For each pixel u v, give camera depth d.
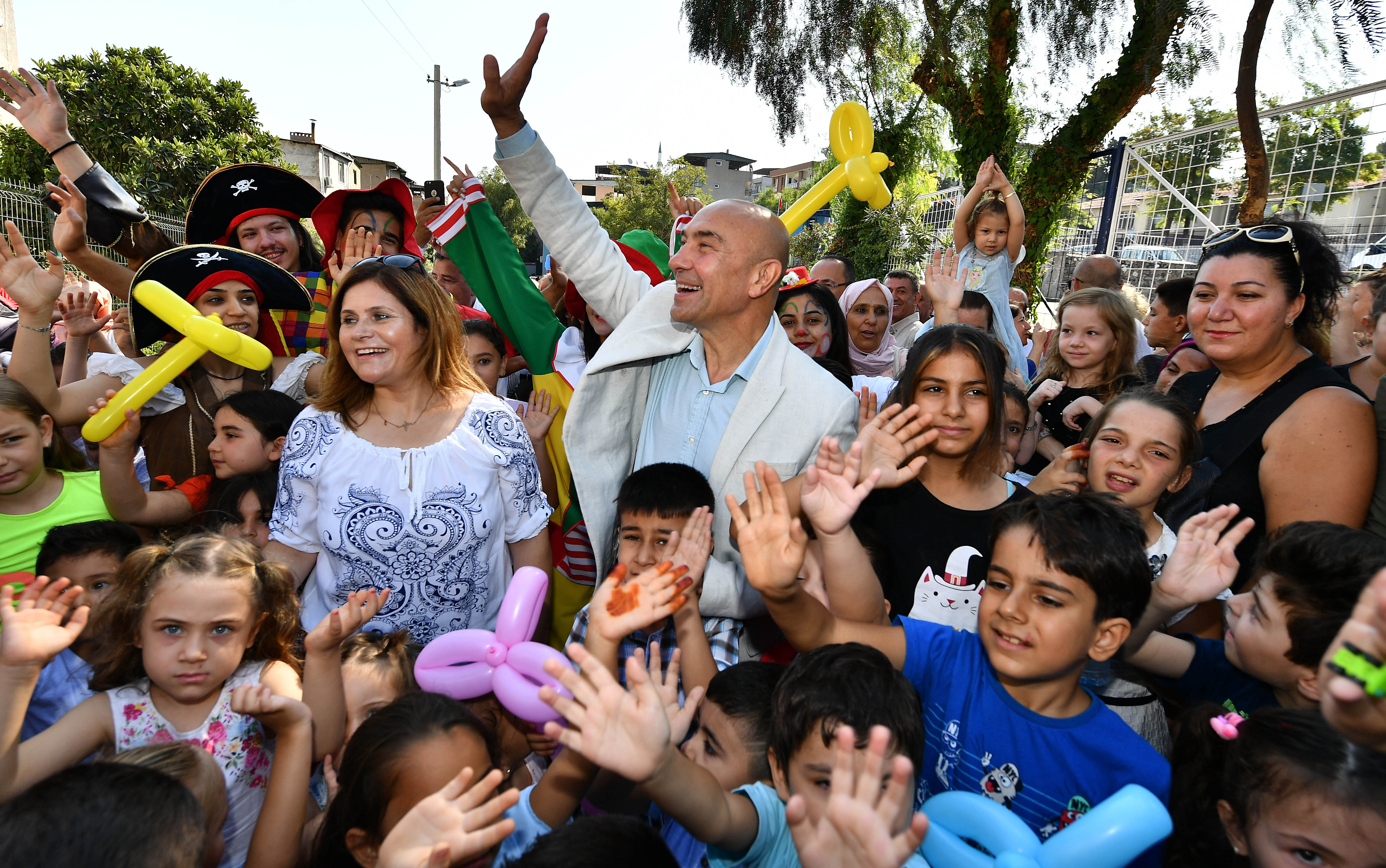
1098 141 11.78
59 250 3.41
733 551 2.46
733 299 2.40
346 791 1.68
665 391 2.70
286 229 3.85
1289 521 2.35
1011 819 1.42
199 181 17.48
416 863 1.29
